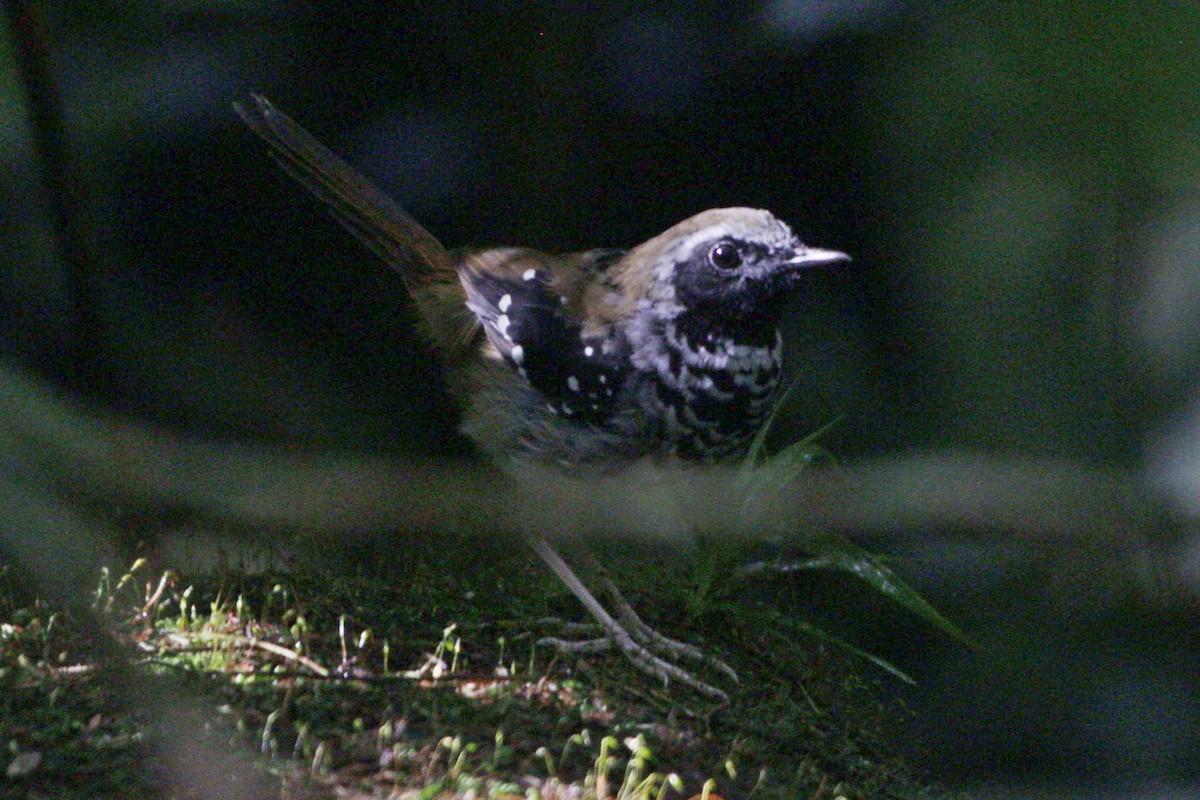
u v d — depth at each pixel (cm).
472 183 1154
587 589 742
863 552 736
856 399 1173
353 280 1194
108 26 1077
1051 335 1088
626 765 544
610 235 1198
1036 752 995
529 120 1141
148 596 636
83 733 502
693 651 682
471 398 778
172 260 1178
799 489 806
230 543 749
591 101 1148
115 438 735
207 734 506
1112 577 1001
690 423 718
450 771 505
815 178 1192
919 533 938
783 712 672
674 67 1134
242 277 1192
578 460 739
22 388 711
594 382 712
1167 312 1040
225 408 1128
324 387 1163
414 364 1148
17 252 1048
